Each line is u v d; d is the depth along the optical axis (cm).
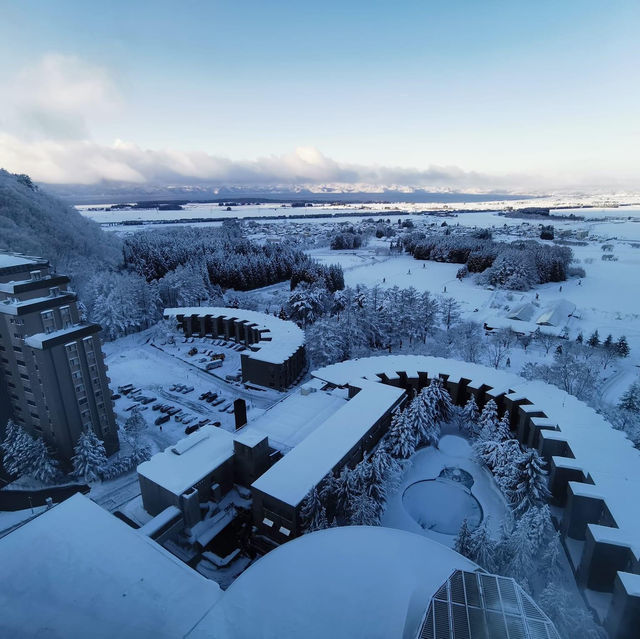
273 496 4303
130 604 2838
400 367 7281
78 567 3131
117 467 5756
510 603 2333
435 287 17438
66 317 5834
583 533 4300
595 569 3700
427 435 5947
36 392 5566
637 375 8806
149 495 4812
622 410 6581
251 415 7006
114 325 11075
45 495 5441
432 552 2986
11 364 5672
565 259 19100
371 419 5638
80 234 15925
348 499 4544
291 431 5841
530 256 17700
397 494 5209
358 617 2477
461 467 5747
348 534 3169
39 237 13575
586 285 17325
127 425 6625
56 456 5728
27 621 2712
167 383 8588
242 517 4881
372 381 6669
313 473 4628
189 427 6844
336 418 5638
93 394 5947
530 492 4509
